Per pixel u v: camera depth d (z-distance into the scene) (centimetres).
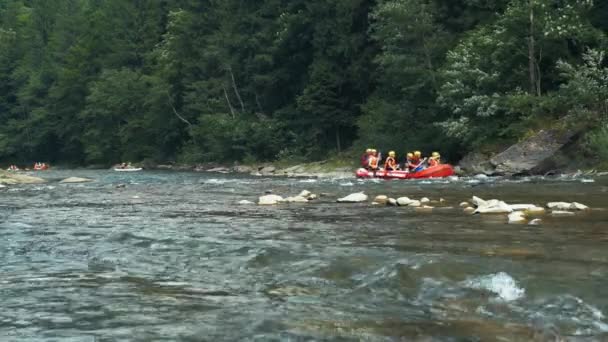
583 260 695
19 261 830
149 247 916
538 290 577
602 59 2559
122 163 6069
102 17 6806
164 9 6438
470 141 2830
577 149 2383
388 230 988
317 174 3378
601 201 1331
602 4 2917
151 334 500
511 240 845
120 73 5931
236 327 513
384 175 2681
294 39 4456
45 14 8150
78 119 6806
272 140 4403
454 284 614
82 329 518
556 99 2548
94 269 768
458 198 1512
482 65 2845
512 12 2706
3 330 518
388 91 3731
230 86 5075
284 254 800
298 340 476
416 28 3148
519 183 1966
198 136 5072
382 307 560
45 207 1638
